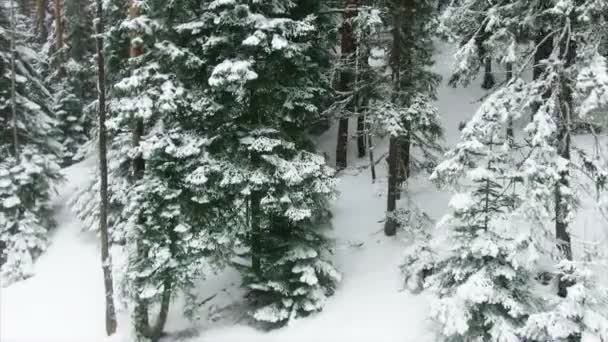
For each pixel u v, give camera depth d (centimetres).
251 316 1352
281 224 1355
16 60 2038
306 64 1322
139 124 1291
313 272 1256
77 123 2716
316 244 1345
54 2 2945
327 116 1678
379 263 1417
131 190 1281
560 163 950
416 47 1502
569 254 1007
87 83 2741
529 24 1055
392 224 1498
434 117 1421
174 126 1251
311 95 1292
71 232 1970
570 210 968
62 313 1526
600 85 862
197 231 1284
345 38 1817
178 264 1234
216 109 1230
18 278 1745
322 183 1273
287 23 1183
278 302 1295
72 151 2667
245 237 1365
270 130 1246
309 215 1213
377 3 1476
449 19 1326
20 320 1518
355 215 1681
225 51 1223
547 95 1102
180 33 1247
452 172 1002
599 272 979
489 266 962
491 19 1068
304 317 1284
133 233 1240
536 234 935
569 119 1000
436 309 968
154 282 1233
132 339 1287
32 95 2136
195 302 1405
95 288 1622
